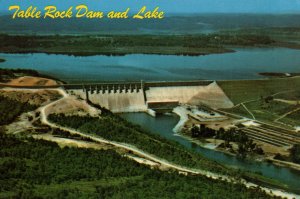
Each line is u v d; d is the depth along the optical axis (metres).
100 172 193.38
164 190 178.88
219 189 191.75
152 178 194.00
